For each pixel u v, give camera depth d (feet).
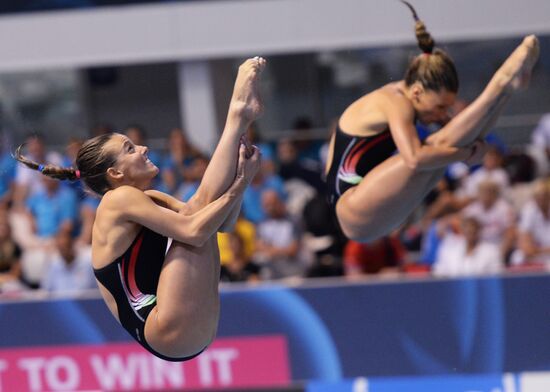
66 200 106.63
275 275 95.40
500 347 76.79
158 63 143.54
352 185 56.59
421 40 54.29
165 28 113.70
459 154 51.55
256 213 103.96
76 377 81.92
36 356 82.23
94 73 145.28
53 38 114.83
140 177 45.52
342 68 142.82
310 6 111.75
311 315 79.30
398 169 53.21
